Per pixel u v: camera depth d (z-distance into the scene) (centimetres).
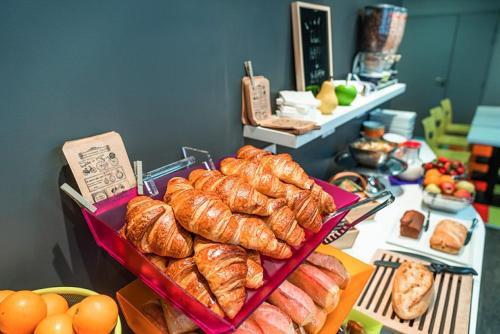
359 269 86
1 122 55
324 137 164
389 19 155
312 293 71
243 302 49
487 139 268
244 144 108
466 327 86
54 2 56
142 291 68
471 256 115
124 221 60
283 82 118
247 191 56
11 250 60
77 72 62
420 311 89
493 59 433
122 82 70
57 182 64
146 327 63
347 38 159
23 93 56
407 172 178
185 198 52
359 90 147
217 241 51
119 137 68
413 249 121
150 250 52
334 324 72
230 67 95
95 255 74
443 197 143
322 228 68
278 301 67
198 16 82
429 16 456
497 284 203
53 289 59
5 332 49
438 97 486
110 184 67
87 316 50
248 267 53
